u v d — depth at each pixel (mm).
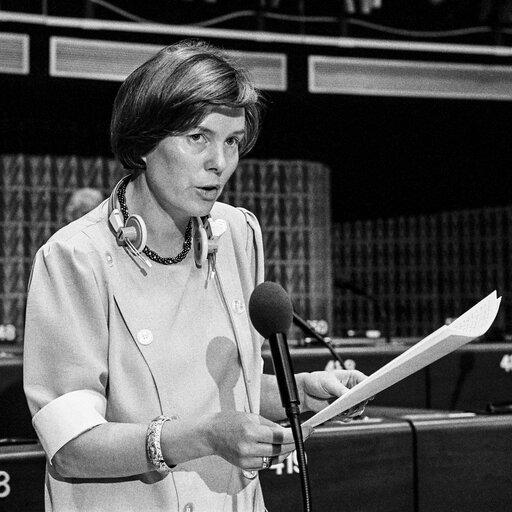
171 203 1398
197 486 1435
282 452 1301
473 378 4820
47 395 1367
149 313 1429
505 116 9359
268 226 10688
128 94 1396
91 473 1328
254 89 1410
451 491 2559
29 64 7879
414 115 9297
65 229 1451
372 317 12172
